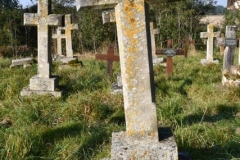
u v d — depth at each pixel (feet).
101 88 27.94
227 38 30.09
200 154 14.80
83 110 20.68
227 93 25.08
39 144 15.81
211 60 46.68
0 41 75.05
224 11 92.68
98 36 78.79
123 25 11.37
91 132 17.57
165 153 11.57
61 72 35.73
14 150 14.66
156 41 80.79
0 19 76.43
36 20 26.14
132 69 11.57
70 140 16.49
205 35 47.01
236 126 18.57
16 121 19.03
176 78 31.76
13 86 26.78
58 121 19.76
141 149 11.64
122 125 18.94
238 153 14.98
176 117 19.34
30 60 42.29
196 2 91.30
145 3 11.51
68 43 44.37
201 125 17.88
